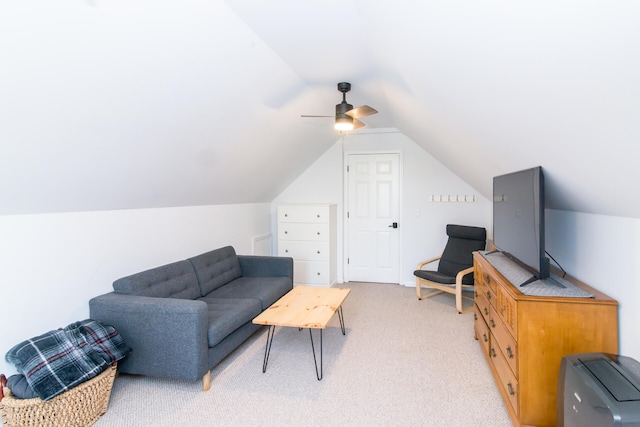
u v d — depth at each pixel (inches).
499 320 80.7
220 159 117.7
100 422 73.4
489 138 78.7
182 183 114.3
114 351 78.6
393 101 119.7
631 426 39.4
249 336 111.5
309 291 118.9
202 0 60.1
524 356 65.7
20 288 77.7
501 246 99.1
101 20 52.2
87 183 83.0
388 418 74.1
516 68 44.1
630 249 59.1
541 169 68.9
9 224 75.6
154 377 91.9
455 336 117.1
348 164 192.2
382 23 62.1
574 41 32.0
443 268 161.5
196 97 82.3
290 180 193.6
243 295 119.3
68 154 71.0
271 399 81.5
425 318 134.6
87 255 93.1
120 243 103.3
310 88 112.4
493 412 75.7
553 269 86.2
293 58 88.4
